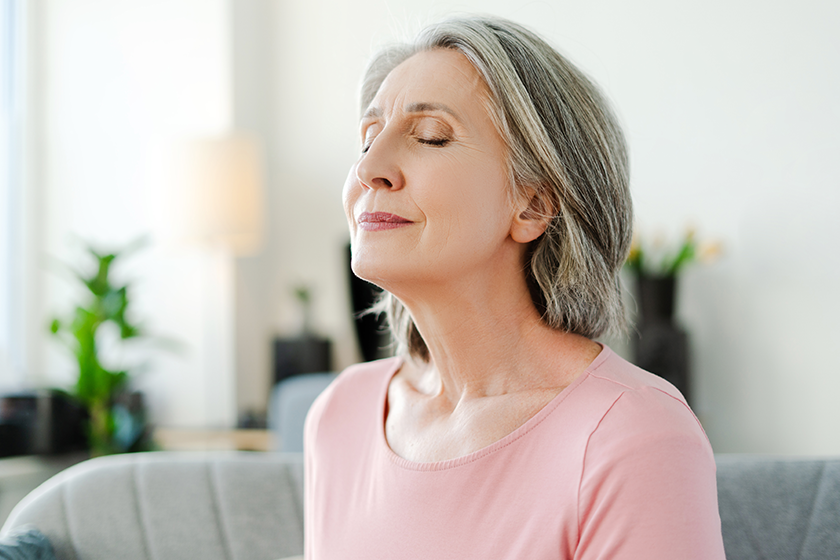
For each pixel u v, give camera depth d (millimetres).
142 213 4016
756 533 998
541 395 746
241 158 3514
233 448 3594
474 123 732
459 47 756
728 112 3221
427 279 730
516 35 754
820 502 997
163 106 4090
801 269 3061
